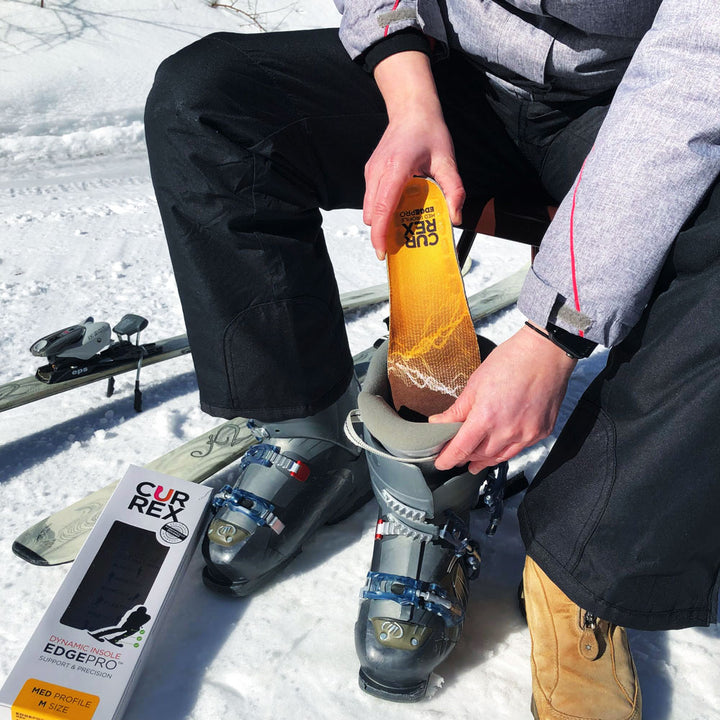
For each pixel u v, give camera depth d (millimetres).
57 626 1157
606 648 1149
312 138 1327
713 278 923
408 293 1205
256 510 1321
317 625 1297
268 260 1229
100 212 3270
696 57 893
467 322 1187
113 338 2176
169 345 1985
